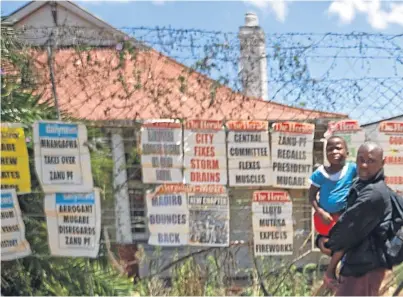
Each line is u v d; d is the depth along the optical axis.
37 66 5.92
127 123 5.45
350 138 5.16
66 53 5.94
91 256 5.06
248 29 5.55
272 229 5.14
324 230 5.01
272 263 5.51
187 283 5.52
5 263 5.36
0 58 5.69
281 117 5.82
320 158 5.36
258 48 5.40
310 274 5.59
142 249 5.68
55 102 5.62
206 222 5.14
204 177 5.12
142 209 5.53
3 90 5.64
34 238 5.40
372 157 4.20
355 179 4.72
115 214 5.40
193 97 5.73
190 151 5.13
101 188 5.38
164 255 5.75
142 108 5.94
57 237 5.08
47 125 5.04
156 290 5.59
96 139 5.34
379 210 4.11
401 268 5.12
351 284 4.32
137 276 6.12
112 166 5.41
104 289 5.59
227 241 5.12
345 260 4.37
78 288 5.50
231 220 5.39
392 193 4.26
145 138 5.12
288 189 5.32
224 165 5.11
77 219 5.07
